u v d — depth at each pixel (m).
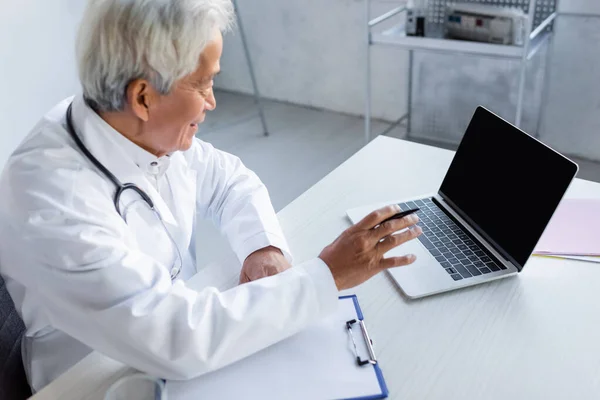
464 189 1.15
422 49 2.36
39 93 2.45
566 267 1.00
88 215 0.83
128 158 0.90
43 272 0.79
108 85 0.79
